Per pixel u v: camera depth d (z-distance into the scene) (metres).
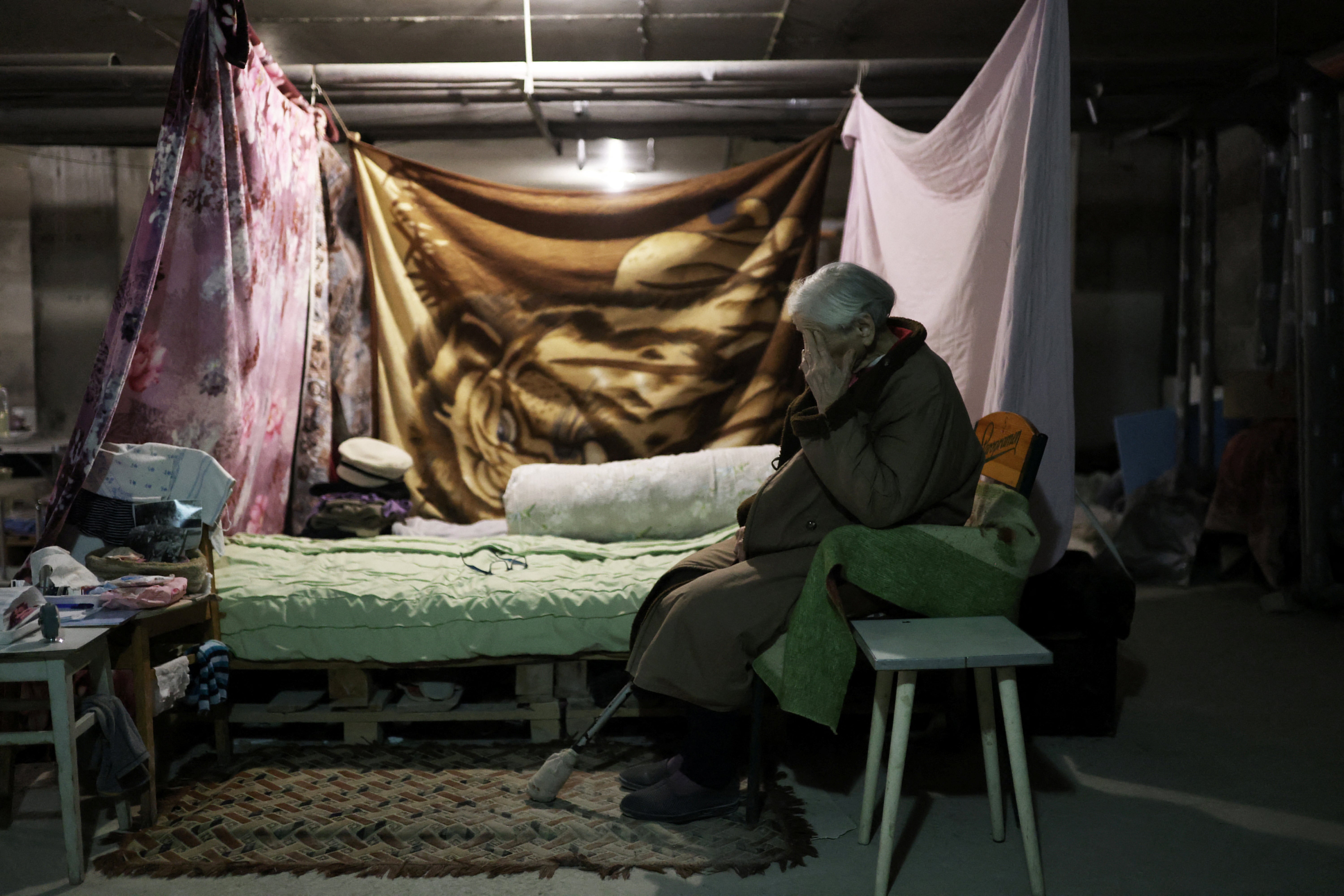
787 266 4.26
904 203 3.66
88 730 2.30
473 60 5.43
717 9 4.64
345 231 4.20
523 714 2.82
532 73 4.02
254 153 3.24
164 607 2.34
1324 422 4.55
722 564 2.54
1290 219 5.74
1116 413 7.93
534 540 3.35
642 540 3.52
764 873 2.14
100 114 4.66
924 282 3.53
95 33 5.02
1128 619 2.90
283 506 3.87
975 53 5.33
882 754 2.28
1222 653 3.87
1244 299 6.62
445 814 2.40
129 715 2.28
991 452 2.57
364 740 2.84
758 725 2.35
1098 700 2.93
